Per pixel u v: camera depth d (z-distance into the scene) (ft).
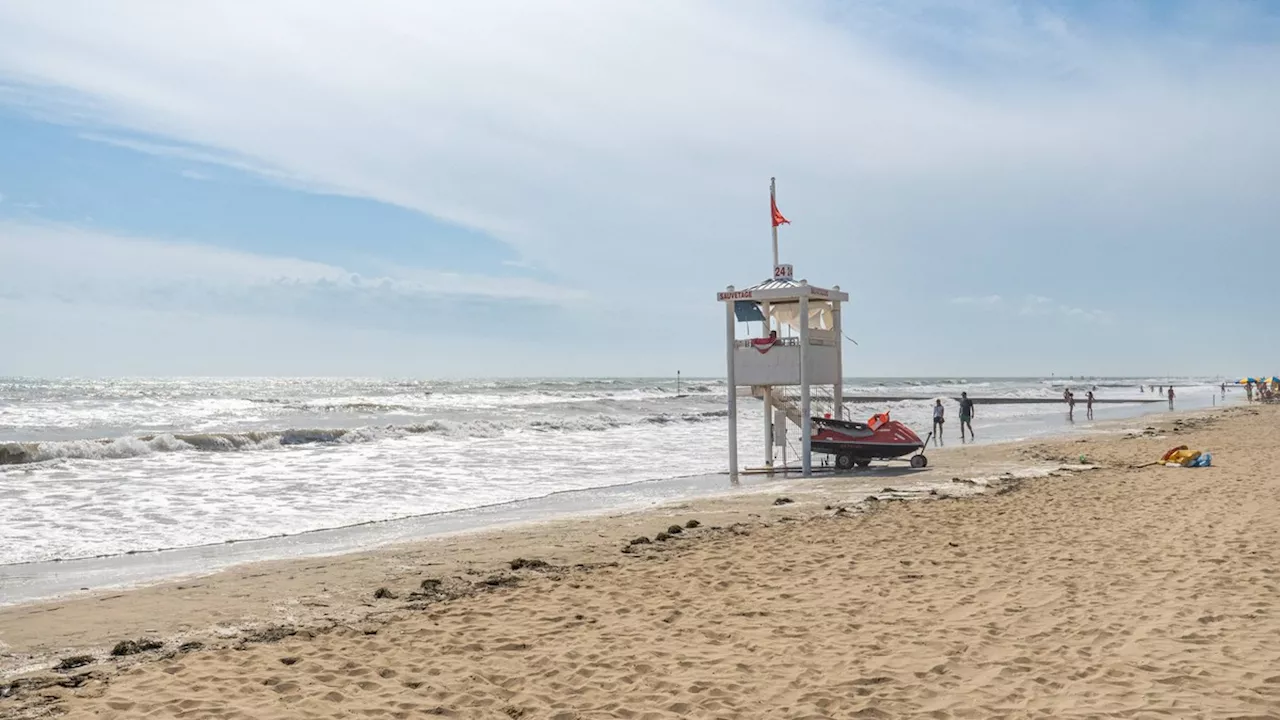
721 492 63.36
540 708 19.40
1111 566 31.76
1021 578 30.55
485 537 44.14
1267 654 21.09
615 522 48.80
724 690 20.18
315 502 57.57
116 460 76.79
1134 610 25.54
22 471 67.92
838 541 39.50
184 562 38.83
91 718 18.81
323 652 24.03
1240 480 55.26
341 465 77.71
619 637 24.94
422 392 308.40
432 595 31.35
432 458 85.35
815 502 55.21
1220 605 25.66
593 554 38.86
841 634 24.50
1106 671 20.35
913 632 24.39
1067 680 19.93
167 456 80.53
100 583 34.27
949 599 28.02
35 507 52.65
